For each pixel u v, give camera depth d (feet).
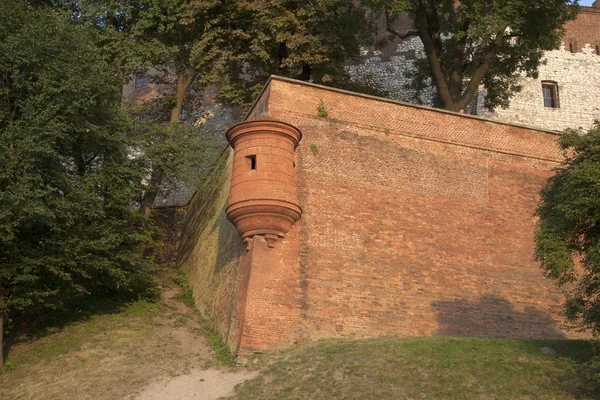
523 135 73.20
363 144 65.16
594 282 43.19
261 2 85.40
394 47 118.93
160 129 78.79
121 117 68.80
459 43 91.56
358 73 119.24
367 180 63.62
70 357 57.72
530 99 117.19
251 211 56.75
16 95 60.64
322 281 57.77
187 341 62.39
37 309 64.64
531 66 98.53
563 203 44.68
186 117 112.98
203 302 71.00
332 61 92.73
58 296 66.95
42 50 61.11
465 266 63.77
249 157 59.06
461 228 65.51
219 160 80.12
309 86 65.51
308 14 85.87
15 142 57.62
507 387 42.27
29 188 56.49
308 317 56.03
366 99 67.21
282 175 58.03
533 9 82.89
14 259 58.29
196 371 54.08
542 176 72.18
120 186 68.64
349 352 50.06
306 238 58.85
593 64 121.29
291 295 56.29
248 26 91.61
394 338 54.65
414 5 90.17
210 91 118.52
